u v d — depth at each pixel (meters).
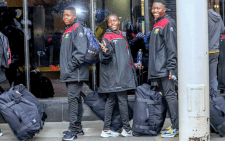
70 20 4.06
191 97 3.43
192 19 3.41
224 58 5.16
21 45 5.09
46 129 4.55
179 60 3.52
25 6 5.07
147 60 5.12
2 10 5.09
